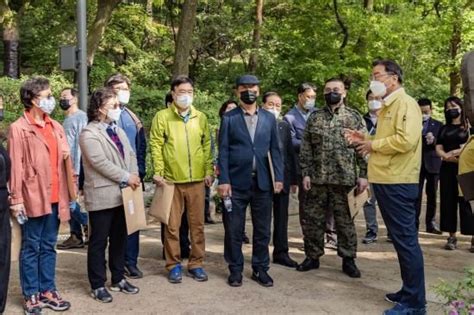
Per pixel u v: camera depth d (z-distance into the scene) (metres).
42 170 4.05
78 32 6.43
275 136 4.87
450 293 3.67
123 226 4.51
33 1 15.55
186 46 11.88
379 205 4.20
